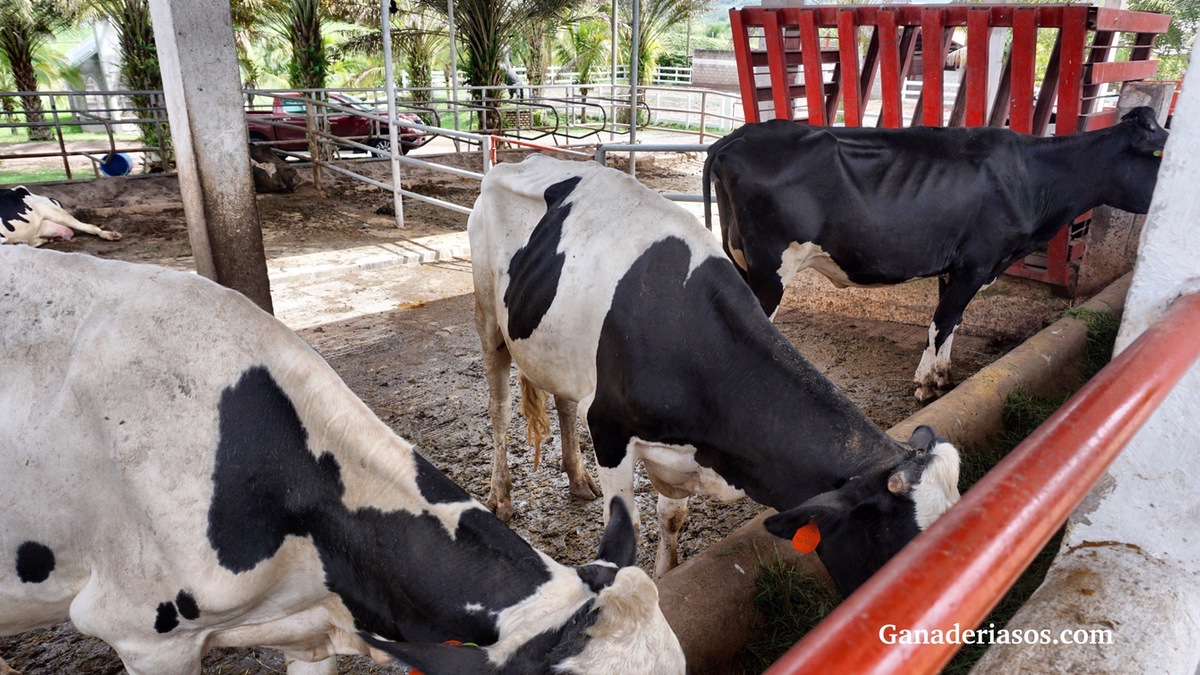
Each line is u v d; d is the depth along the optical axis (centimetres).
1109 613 177
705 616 269
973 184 466
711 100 2519
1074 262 641
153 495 188
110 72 2288
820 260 498
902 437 365
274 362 202
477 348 598
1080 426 93
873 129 486
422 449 449
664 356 264
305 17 1557
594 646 145
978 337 637
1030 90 540
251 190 451
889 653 61
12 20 1784
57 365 197
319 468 199
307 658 234
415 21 2130
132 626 201
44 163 1498
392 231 946
